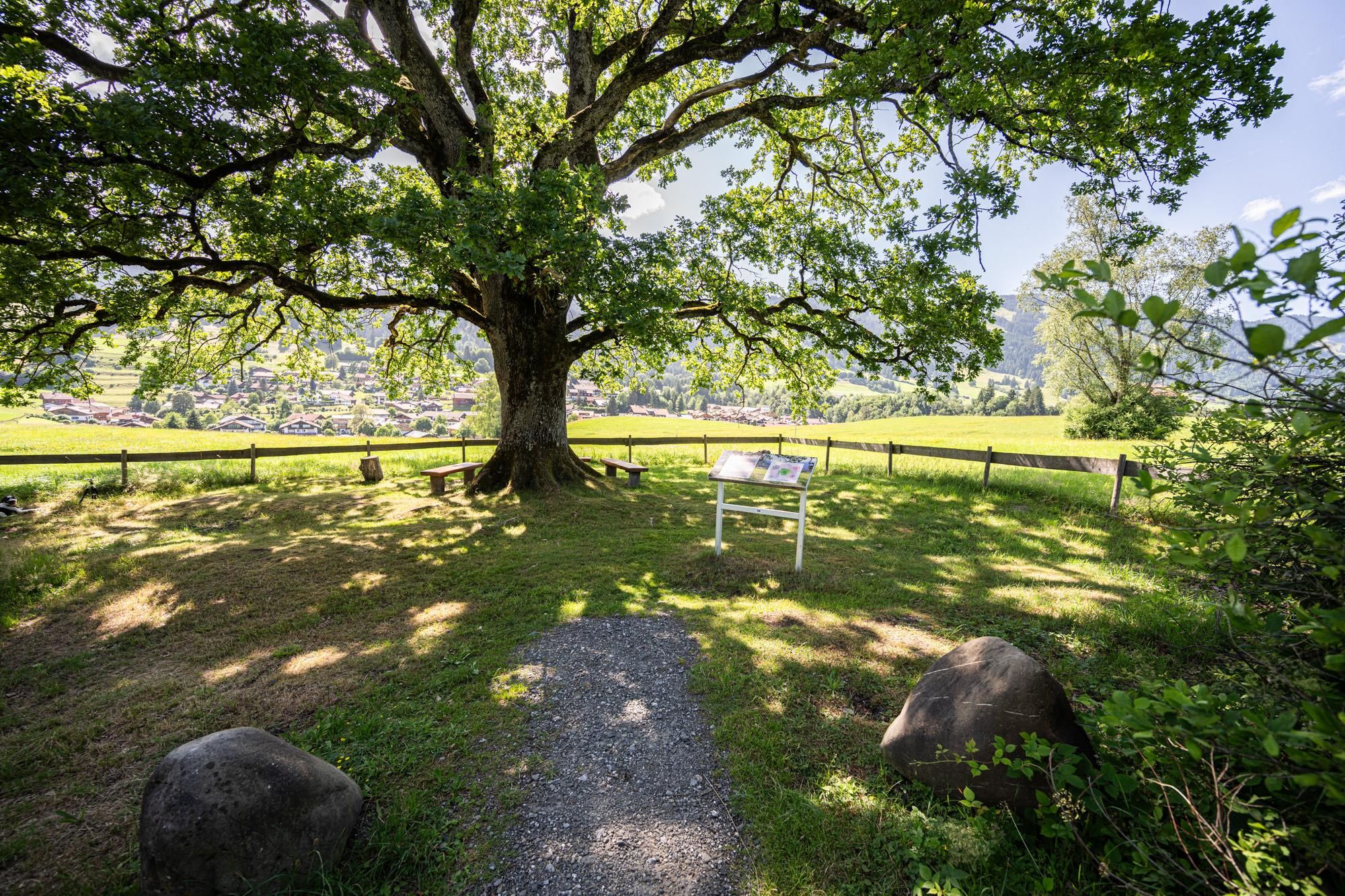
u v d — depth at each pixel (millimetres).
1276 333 1123
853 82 6883
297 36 7016
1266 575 2168
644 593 6102
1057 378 29000
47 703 4254
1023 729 2734
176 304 10047
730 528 8781
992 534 8336
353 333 14398
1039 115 7426
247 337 13656
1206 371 1456
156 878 2342
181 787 2428
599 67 11102
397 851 2758
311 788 2670
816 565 6844
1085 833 2482
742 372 14789
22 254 6582
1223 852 1759
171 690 4352
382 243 7676
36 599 6176
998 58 6367
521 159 11227
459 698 4121
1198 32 6336
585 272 8188
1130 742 2143
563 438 11977
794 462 6672
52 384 10164
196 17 8352
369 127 8047
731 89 10641
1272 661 2133
